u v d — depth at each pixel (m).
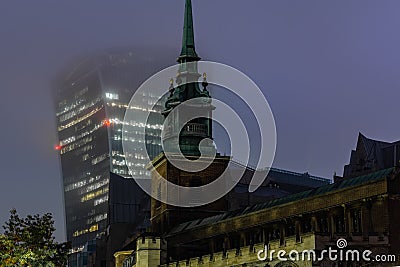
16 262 85.06
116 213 185.50
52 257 88.38
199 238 123.25
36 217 87.38
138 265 119.56
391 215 94.25
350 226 98.25
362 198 96.69
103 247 189.75
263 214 112.38
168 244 127.00
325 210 101.75
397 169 96.31
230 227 118.06
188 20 144.50
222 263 104.06
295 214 106.44
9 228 86.12
